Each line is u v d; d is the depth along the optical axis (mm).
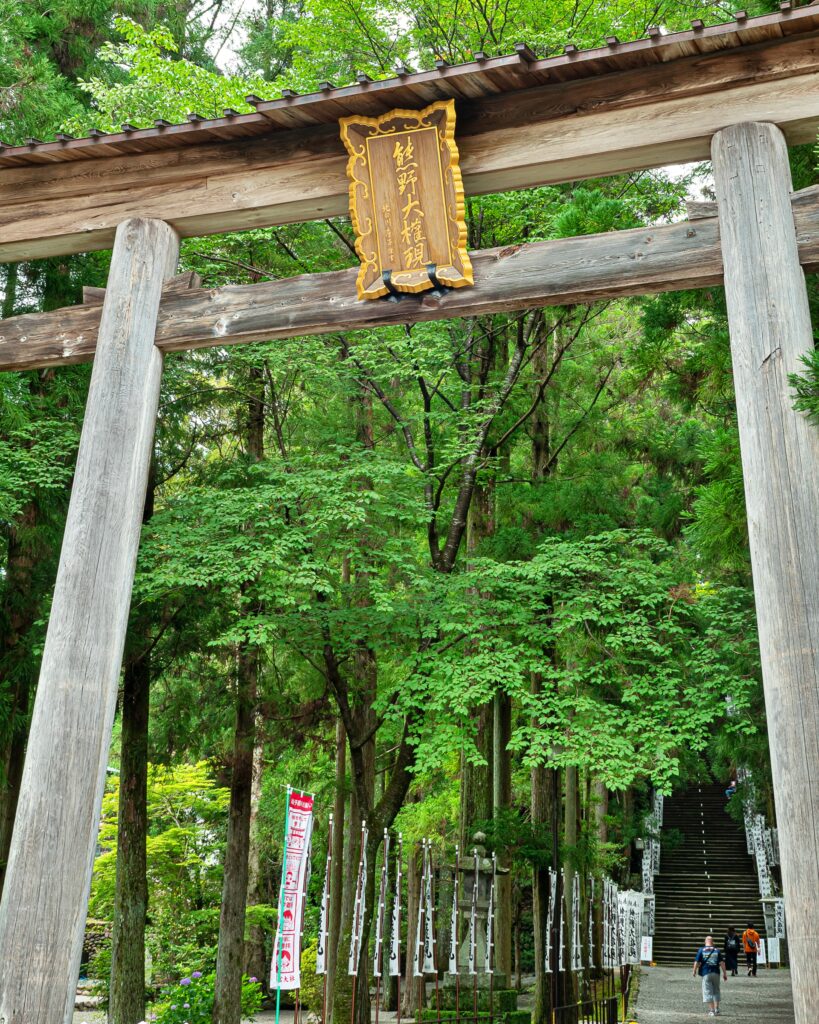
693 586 11484
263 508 11281
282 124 7270
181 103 12516
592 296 6645
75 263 13641
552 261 6664
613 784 9688
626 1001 16172
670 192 14344
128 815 14172
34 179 7863
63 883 6160
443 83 6695
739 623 10117
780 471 5703
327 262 15117
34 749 6406
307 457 11898
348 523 10875
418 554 13609
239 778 15102
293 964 7883
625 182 14266
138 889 13969
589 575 11359
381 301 6957
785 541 5590
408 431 14203
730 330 6156
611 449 16766
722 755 18406
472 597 11438
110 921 20250
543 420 16469
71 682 6516
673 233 6469
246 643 14289
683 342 12414
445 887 14078
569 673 10570
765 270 6055
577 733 10055
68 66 15023
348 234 15359
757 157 6258
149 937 19953
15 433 11797
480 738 16719
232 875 14672
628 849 27453
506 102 6883
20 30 13250
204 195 7496
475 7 13391
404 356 12633
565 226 9000
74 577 6738
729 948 22047
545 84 6812
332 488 11062
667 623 10500
